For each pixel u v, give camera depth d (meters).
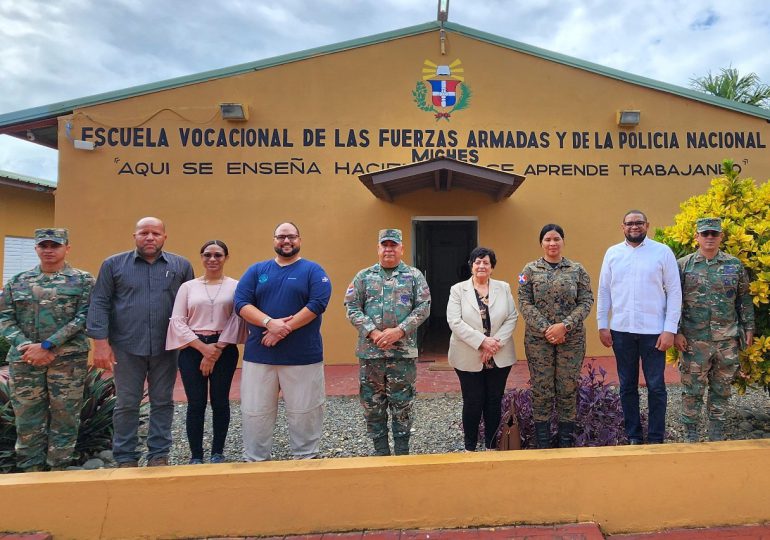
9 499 2.53
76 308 3.44
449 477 2.63
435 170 6.03
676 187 7.41
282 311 3.27
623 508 2.65
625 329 3.57
